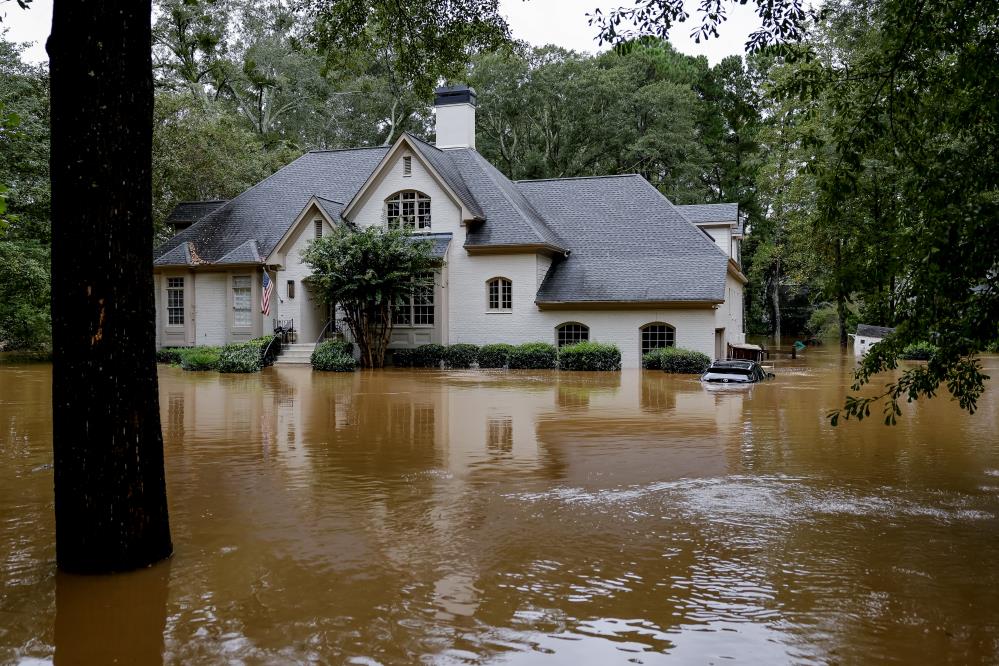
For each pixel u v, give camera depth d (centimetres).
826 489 848
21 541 662
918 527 696
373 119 5775
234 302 3070
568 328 2877
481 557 614
